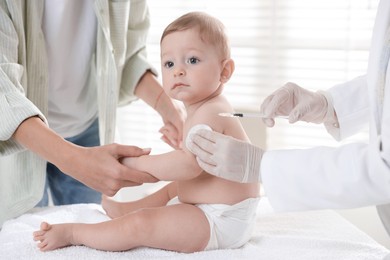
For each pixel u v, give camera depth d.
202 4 3.00
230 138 1.42
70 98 2.09
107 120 2.10
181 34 1.60
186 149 1.57
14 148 1.71
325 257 1.52
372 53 1.29
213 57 1.60
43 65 1.90
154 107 2.21
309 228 1.84
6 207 1.95
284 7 2.84
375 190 1.20
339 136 1.67
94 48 2.10
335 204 1.27
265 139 2.47
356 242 1.63
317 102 1.60
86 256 1.54
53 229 1.59
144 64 2.21
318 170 1.26
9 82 1.67
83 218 1.84
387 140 1.15
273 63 2.91
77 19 2.01
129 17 2.19
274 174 1.31
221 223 1.58
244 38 2.94
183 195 1.66
